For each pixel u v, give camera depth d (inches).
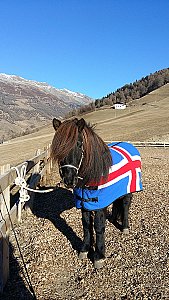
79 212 101.6
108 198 62.3
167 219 94.8
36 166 124.6
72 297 55.6
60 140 52.5
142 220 93.9
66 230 85.0
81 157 55.1
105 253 71.2
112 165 64.2
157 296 55.5
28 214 98.0
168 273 62.9
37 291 57.1
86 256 68.9
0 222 58.5
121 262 67.4
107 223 90.2
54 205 111.0
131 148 79.0
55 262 67.4
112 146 78.1
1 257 56.2
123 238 79.8
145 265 66.0
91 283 59.7
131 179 70.9
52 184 148.0
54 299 54.9
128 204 80.5
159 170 204.4
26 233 82.5
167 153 353.1
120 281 60.4
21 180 67.9
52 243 76.5
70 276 62.3
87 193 60.4
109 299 55.0
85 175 56.5
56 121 56.6
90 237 72.1
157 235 81.7
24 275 61.9
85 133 55.8
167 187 143.6
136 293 56.4
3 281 57.2
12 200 116.5
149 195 126.0
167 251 72.3
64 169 53.9
